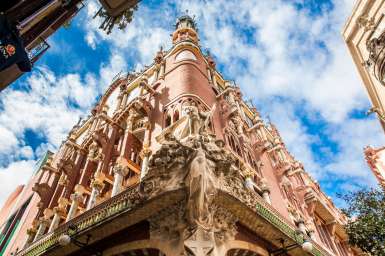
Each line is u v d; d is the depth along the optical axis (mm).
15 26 10641
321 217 28375
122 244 11828
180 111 18344
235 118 24172
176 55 26109
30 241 19062
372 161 34219
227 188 11547
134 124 21344
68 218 16703
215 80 27406
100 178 18188
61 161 25750
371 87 24984
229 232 11117
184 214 10578
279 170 26000
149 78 27422
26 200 28703
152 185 11516
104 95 33375
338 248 27422
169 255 9977
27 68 11117
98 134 22828
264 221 12273
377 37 22656
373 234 18344
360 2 24734
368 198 19625
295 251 13641
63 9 14922
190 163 11164
